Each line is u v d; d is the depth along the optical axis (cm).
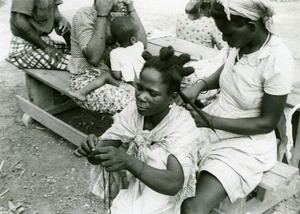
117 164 211
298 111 356
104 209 360
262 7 240
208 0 488
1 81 579
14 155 434
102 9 379
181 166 226
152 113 223
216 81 313
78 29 390
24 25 440
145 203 242
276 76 254
